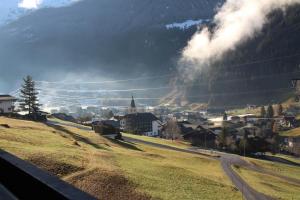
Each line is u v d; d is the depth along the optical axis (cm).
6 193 529
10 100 11525
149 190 3762
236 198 4488
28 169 500
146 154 6800
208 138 14250
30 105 11212
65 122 11912
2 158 596
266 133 17738
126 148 7606
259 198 4934
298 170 8962
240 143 12375
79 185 3506
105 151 5784
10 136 5206
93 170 3922
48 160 3981
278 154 14250
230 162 8388
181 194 3897
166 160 6625
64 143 5734
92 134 8631
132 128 16650
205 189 4503
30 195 459
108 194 3447
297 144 16012
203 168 6881
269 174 7719
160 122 18175
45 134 6456
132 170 4491
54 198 386
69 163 4022
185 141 13838
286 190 6156
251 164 8638
